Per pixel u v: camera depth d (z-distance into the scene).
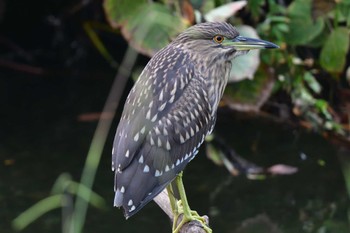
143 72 8.69
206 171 13.09
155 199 8.84
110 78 16.03
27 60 16.77
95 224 11.59
